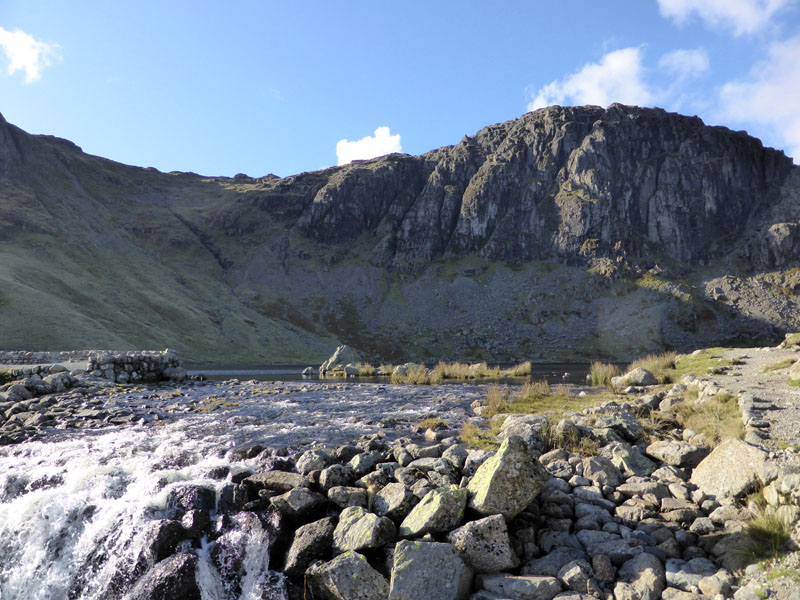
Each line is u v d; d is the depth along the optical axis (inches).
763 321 6520.7
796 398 583.8
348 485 357.7
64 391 971.3
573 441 450.9
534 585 251.6
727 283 7485.2
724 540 267.3
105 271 6338.6
